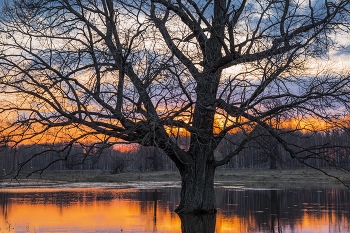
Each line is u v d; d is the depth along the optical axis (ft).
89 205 70.08
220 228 46.91
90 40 45.06
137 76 41.04
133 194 93.35
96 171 205.87
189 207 56.59
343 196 85.66
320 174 159.02
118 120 45.09
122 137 48.60
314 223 50.67
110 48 43.98
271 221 52.01
